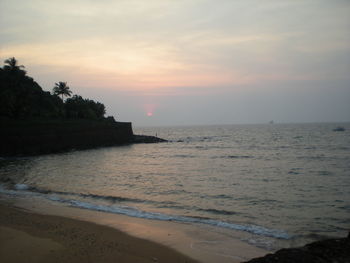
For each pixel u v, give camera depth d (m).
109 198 19.12
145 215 15.20
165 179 27.00
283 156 46.72
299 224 13.75
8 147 50.34
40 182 25.31
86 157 49.38
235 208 16.75
